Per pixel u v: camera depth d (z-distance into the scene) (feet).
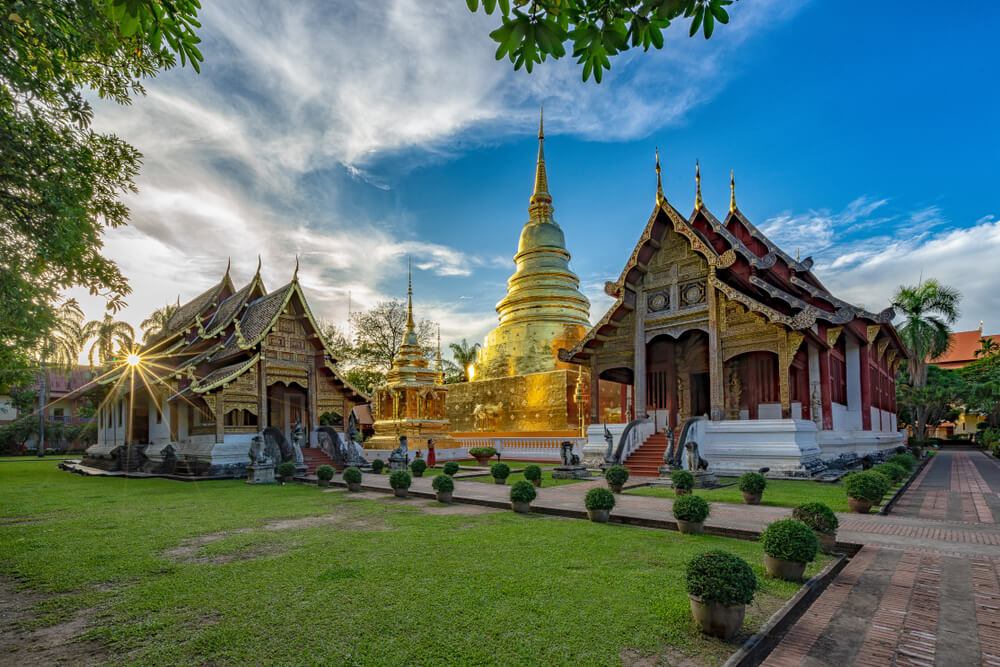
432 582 20.13
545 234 124.77
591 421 75.20
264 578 21.07
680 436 60.18
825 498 41.24
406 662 13.69
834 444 65.05
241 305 78.64
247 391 68.90
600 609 17.17
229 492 50.98
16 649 15.03
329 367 75.77
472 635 15.25
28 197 25.85
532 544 26.45
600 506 32.68
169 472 70.54
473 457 94.27
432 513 36.86
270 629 15.96
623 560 23.31
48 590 20.24
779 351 60.75
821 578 20.83
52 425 160.35
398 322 152.97
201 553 25.57
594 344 75.92
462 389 121.39
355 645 14.71
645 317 72.43
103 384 83.20
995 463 86.33
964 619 16.44
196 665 13.84
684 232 67.41
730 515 33.63
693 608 15.48
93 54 25.00
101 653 14.70
